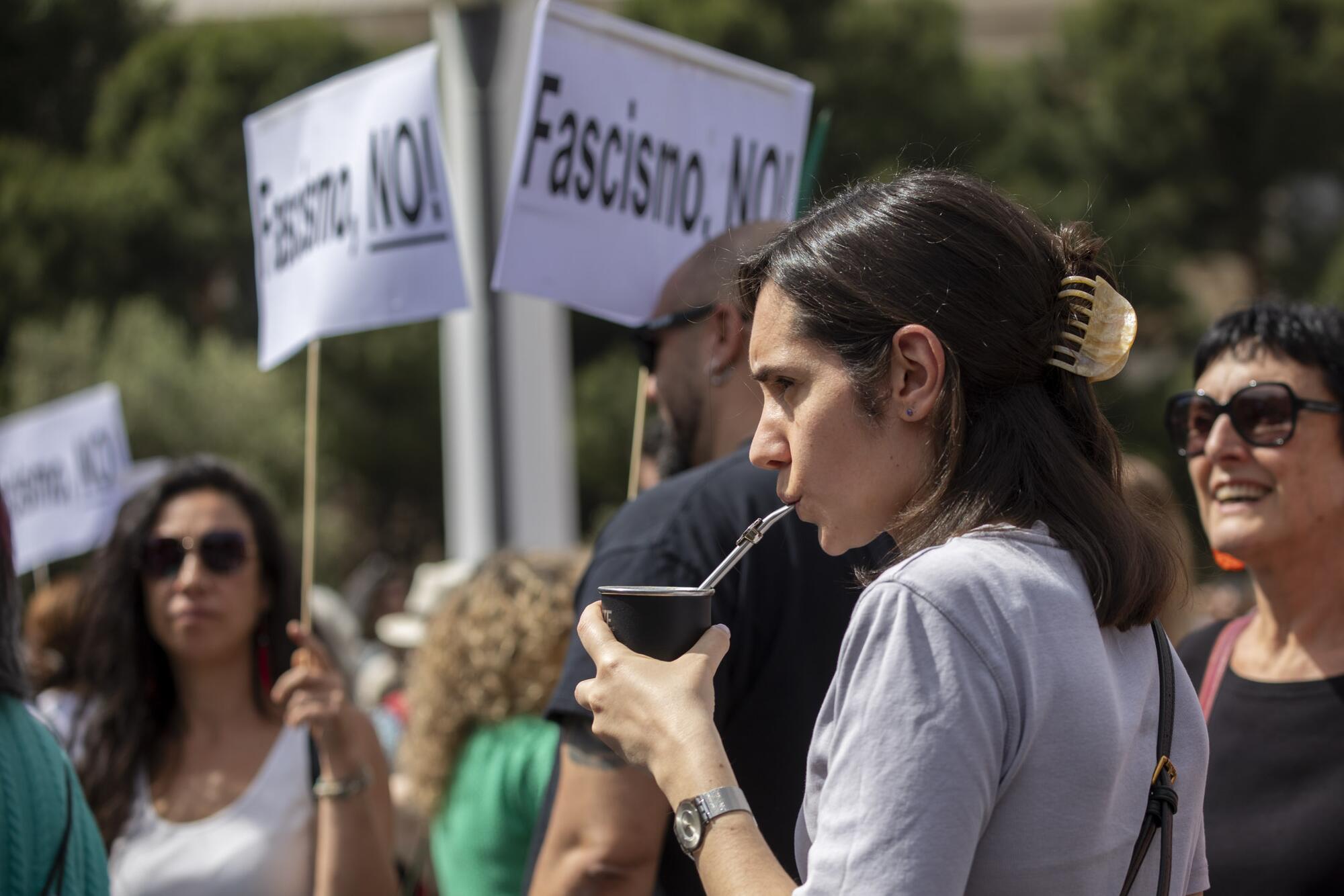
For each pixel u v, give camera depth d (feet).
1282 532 9.12
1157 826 5.37
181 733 11.96
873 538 5.60
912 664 4.96
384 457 78.28
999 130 78.54
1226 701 9.21
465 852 12.41
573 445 72.95
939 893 4.72
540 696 12.50
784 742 7.46
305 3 81.71
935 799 4.79
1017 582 5.16
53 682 15.44
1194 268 81.05
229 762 11.75
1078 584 5.34
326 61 77.71
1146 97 75.41
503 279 10.34
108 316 72.02
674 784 5.35
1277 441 9.18
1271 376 9.26
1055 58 82.17
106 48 75.41
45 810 7.32
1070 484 5.47
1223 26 75.36
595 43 10.82
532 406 25.61
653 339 9.24
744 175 11.77
